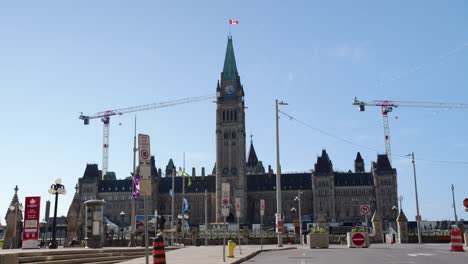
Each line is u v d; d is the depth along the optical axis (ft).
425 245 201.36
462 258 107.65
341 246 197.06
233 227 546.26
